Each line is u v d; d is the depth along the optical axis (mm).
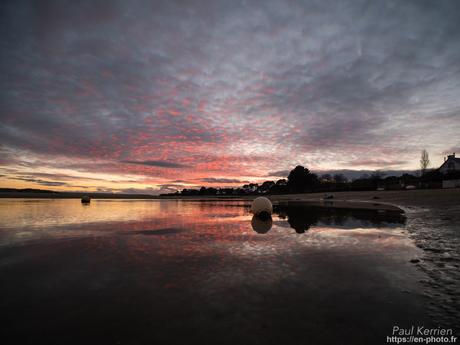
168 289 5438
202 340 3607
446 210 17016
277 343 3523
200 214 22375
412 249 8352
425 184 42938
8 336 3760
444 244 8742
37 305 4738
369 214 18844
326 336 3688
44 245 9609
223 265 7082
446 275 6004
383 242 9508
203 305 4688
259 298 4965
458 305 4582
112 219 18031
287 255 8047
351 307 4555
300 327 3928
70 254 8320
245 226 14375
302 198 52500
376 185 56125
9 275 6332
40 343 3584
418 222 13445
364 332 3779
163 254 8289
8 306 4703
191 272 6512
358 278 5953
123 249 8977
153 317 4273
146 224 15398
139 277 6168
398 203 25312
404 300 4805
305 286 5535
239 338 3645
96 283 5801
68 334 3805
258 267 6875
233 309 4531
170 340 3617
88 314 4391
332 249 8703
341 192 55625
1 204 37156
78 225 14883
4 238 10984
